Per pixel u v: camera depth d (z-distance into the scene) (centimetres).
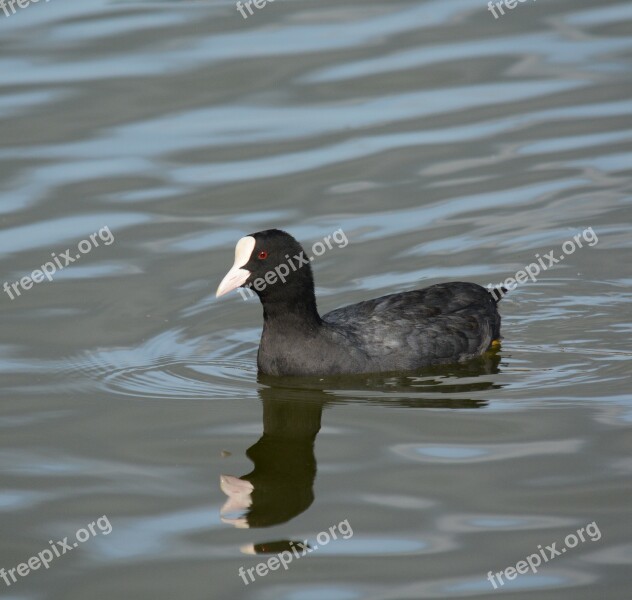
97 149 1939
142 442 1230
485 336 1457
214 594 962
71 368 1423
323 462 1163
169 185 1853
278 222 1761
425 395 1327
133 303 1592
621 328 1503
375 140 1967
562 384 1340
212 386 1377
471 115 2031
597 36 2245
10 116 2017
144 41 2248
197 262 1681
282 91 2098
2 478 1152
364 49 2227
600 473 1112
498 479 1113
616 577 961
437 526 1041
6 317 1551
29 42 2245
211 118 2023
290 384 1378
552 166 1898
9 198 1811
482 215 1786
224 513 1083
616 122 2000
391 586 962
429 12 2359
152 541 1044
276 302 1373
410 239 1736
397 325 1421
